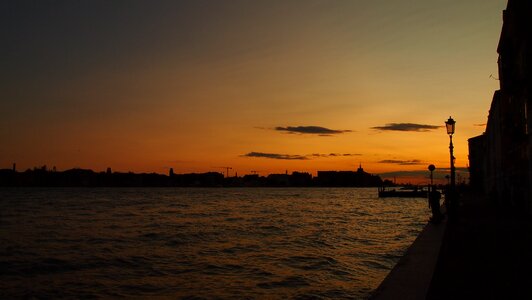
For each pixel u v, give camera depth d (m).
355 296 16.78
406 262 10.09
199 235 40.31
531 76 27.48
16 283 20.73
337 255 26.53
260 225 50.91
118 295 18.27
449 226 20.75
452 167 23.69
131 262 25.94
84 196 190.00
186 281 20.28
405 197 139.38
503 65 34.22
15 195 198.75
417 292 7.48
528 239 16.92
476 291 8.91
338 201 137.62
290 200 151.50
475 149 103.06
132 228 48.88
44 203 122.44
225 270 22.50
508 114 37.94
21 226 52.56
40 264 25.67
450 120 24.05
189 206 105.62
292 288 18.22
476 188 100.19
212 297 17.22
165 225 52.34
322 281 19.38
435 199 20.77
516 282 9.68
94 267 24.58
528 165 28.94
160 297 17.64
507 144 40.19
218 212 80.25
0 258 27.94
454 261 12.32
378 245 31.22
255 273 21.45
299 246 31.36
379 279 19.69
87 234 42.84
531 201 28.14
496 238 17.22
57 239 38.91
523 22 28.97
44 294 18.67
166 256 27.88
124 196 193.62
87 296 18.22
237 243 33.88
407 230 43.09
